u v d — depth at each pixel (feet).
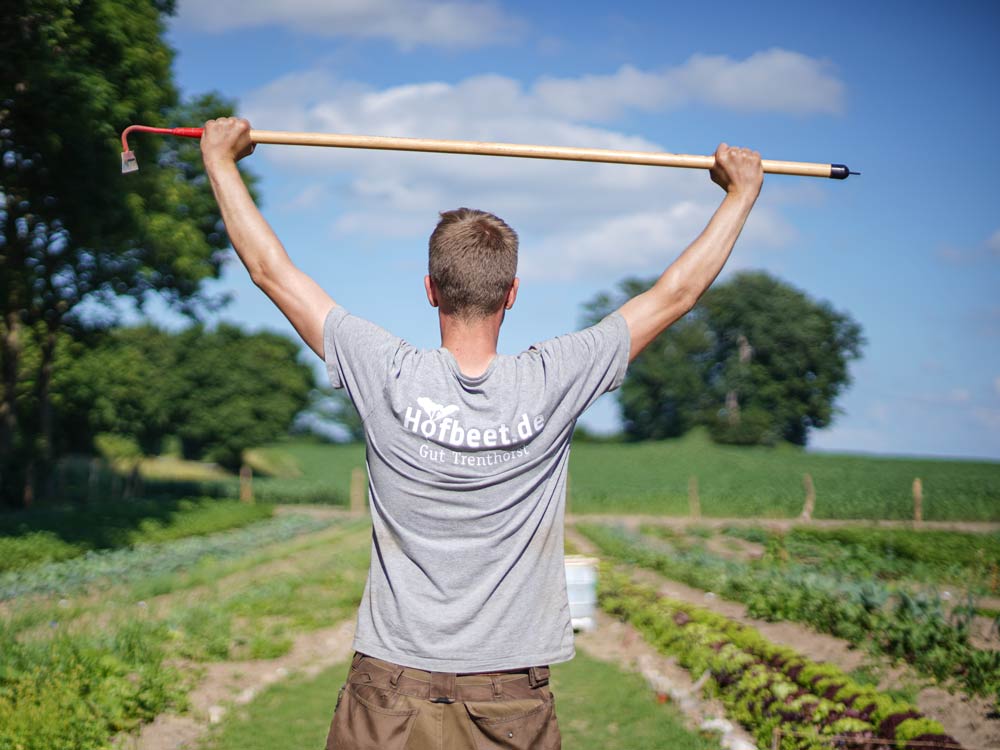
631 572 67.72
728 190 8.28
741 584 53.26
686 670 34.14
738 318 326.44
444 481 7.23
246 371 230.68
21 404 145.18
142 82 75.05
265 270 7.90
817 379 322.34
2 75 67.92
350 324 7.66
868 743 21.81
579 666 34.96
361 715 7.24
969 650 32.48
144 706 26.89
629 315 7.89
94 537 85.05
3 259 88.58
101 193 76.89
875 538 84.69
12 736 21.79
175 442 280.72
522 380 7.44
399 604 7.22
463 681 7.15
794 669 29.09
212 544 96.73
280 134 8.08
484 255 7.52
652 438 335.26
